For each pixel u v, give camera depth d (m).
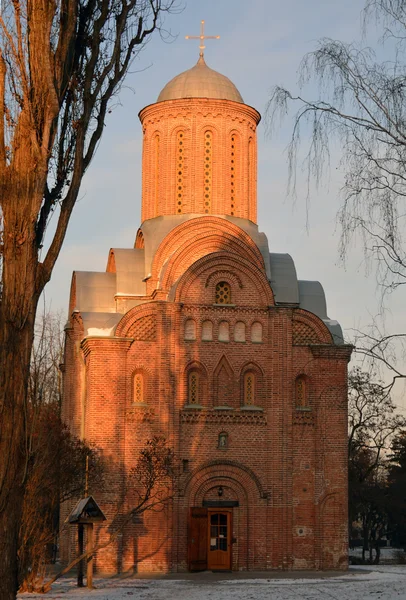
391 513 79.69
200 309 48.34
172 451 46.59
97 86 23.52
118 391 46.81
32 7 22.08
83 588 37.09
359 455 71.69
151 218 52.41
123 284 50.28
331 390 44.09
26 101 22.16
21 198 22.06
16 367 21.73
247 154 52.44
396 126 22.86
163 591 35.59
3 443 21.44
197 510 46.22
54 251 22.80
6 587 20.92
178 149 51.81
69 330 54.22
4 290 22.00
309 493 47.53
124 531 45.69
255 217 53.19
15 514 21.41
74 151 23.23
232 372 48.06
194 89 52.16
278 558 46.62
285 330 48.69
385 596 32.22
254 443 47.59
